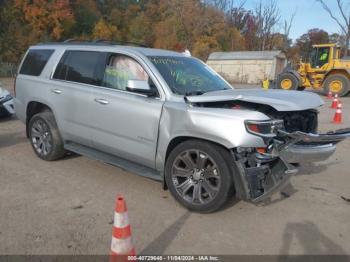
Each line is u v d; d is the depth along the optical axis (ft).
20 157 20.59
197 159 13.73
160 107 14.49
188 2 168.35
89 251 11.34
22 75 20.92
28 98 20.16
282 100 13.15
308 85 71.72
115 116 15.88
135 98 15.29
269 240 12.39
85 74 17.69
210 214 14.07
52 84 18.88
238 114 12.82
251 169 12.89
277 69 140.05
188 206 14.07
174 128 14.01
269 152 13.08
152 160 15.02
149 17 182.50
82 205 14.52
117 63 16.53
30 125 20.36
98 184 16.75
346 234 12.96
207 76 17.42
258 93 14.38
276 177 13.21
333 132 14.42
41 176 17.61
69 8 155.53
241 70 140.26
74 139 18.37
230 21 196.65
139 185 16.74
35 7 143.54
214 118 13.05
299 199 15.90
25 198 15.05
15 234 12.19
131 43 19.08
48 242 11.77
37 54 20.58
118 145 16.16
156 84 15.02
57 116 18.74
